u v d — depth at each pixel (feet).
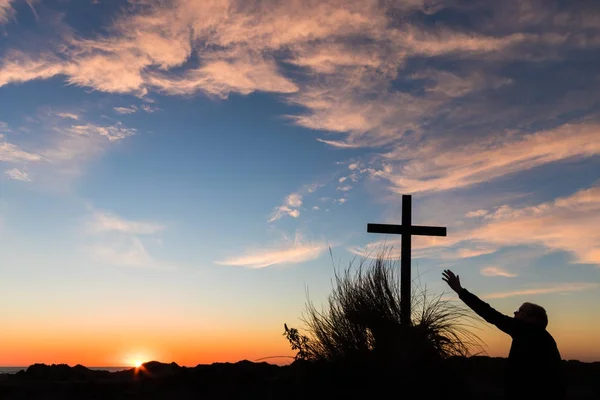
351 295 27.91
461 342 27.30
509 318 19.56
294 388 27.48
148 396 28.35
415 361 25.88
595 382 34.55
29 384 28.94
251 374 30.01
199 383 29.35
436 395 25.68
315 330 28.09
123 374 32.68
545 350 19.02
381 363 25.82
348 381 26.04
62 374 32.27
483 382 27.71
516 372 19.04
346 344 26.66
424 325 26.94
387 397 25.50
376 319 26.71
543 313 19.66
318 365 26.99
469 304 20.11
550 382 18.71
